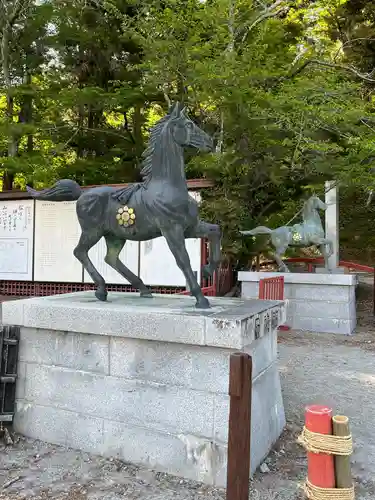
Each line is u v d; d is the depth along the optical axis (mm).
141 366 3350
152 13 9484
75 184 4273
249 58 8836
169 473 3184
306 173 10242
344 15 13867
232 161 8938
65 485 3023
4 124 11055
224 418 3014
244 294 9117
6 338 3832
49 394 3729
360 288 13078
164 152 3736
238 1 9203
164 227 3664
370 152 8758
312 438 2562
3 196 10055
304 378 5496
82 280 9539
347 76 11000
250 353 3266
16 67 12914
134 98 11445
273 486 2998
